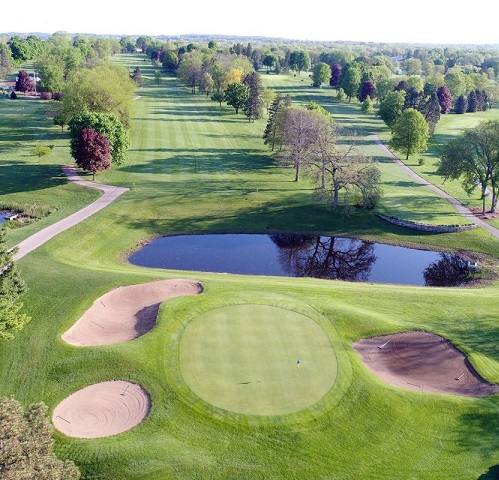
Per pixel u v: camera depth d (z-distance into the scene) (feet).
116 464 83.41
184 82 634.43
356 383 101.86
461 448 89.40
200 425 90.84
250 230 208.33
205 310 126.00
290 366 105.29
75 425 91.45
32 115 381.19
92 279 145.18
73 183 240.32
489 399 101.55
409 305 140.26
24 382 101.76
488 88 582.35
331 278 175.22
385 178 283.59
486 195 252.62
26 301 129.59
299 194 243.19
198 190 241.76
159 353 108.58
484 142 216.33
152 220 209.46
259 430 89.97
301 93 589.73
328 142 234.58
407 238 205.36
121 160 260.01
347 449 88.02
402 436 91.25
